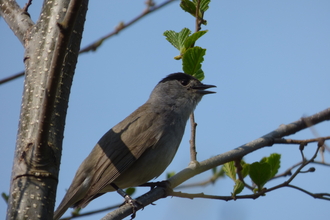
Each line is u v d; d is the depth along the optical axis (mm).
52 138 6598
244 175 9805
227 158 9594
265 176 9188
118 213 8117
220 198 8695
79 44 7594
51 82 5699
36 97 7121
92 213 9883
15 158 6535
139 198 8602
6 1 8789
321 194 8805
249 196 8766
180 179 9039
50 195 6254
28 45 7773
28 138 6656
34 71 7402
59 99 6953
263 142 9961
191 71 9695
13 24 8336
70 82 7250
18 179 6246
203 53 9508
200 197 8641
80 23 7660
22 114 7023
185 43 9477
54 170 6410
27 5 8586
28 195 6117
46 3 8172
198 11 9516
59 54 5578
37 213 6055
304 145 9414
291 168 10469
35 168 6270
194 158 9391
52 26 7812
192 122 9586
